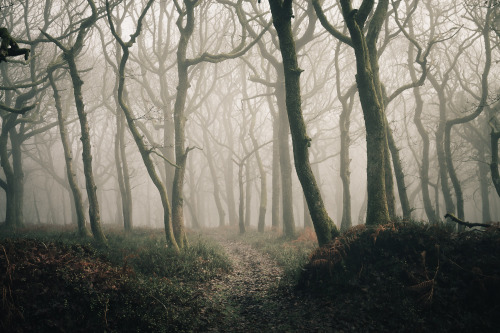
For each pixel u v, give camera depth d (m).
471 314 5.12
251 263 11.82
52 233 14.57
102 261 8.37
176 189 13.09
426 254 6.54
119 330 5.33
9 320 4.81
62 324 5.12
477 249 6.23
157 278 8.08
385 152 10.96
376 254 7.11
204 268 9.80
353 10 8.59
